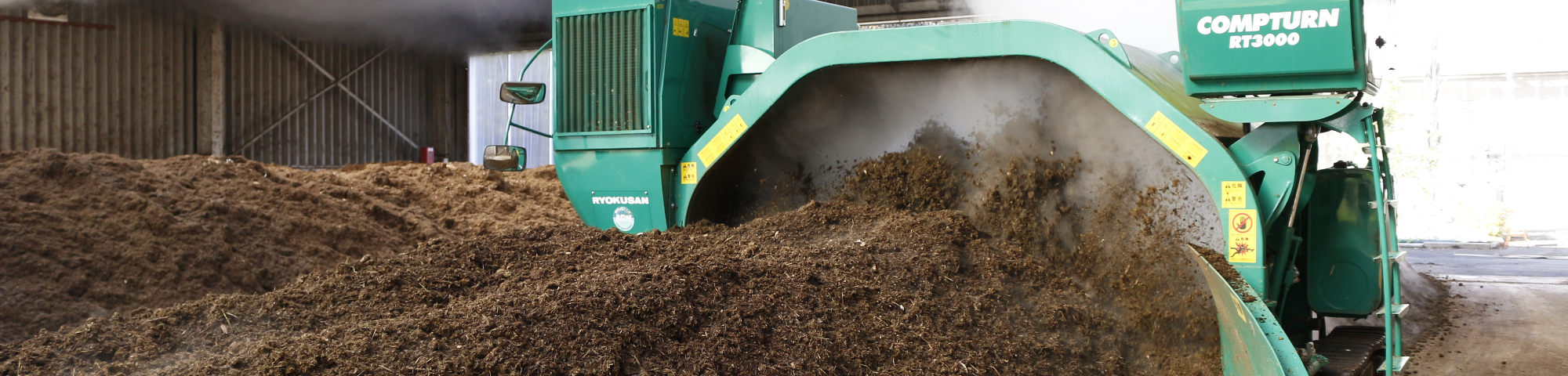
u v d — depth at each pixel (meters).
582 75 4.34
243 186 7.00
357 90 19.20
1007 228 3.60
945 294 3.13
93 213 5.51
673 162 4.19
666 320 2.80
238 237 5.84
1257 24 2.91
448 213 8.45
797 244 3.63
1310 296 3.41
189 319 3.06
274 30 17.61
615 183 4.30
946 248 3.39
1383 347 3.40
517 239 3.84
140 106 15.95
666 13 4.17
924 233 3.49
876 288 3.12
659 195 4.18
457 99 21.31
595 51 4.29
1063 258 3.46
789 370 2.64
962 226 3.57
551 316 2.73
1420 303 6.28
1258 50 2.92
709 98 4.47
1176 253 3.18
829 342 2.79
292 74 17.98
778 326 2.87
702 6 4.40
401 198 8.42
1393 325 3.09
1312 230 3.39
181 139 16.61
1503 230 15.53
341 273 3.50
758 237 3.74
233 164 7.56
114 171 6.29
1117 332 3.10
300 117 18.17
